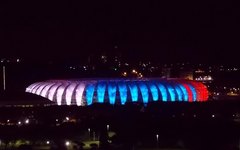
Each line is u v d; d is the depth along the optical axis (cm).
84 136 10438
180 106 12681
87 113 12262
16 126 10850
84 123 10988
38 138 10038
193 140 9506
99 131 10644
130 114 11662
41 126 10838
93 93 13100
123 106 12206
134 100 13025
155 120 11162
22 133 10194
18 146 9625
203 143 9275
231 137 9694
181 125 10762
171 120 11225
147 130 10281
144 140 9612
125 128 10488
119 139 9656
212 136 9669
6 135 10056
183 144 9350
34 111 12488
